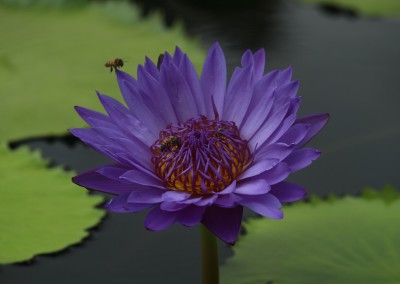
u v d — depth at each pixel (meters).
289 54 1.45
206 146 1.00
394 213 1.14
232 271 1.09
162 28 1.51
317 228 1.13
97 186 0.99
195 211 0.97
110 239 1.15
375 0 1.68
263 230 1.13
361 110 1.32
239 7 1.73
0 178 1.20
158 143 1.01
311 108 1.32
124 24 1.54
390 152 1.25
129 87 1.02
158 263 1.12
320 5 1.71
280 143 0.98
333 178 1.22
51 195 1.18
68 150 1.26
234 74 1.03
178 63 1.03
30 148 1.26
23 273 1.11
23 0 1.63
